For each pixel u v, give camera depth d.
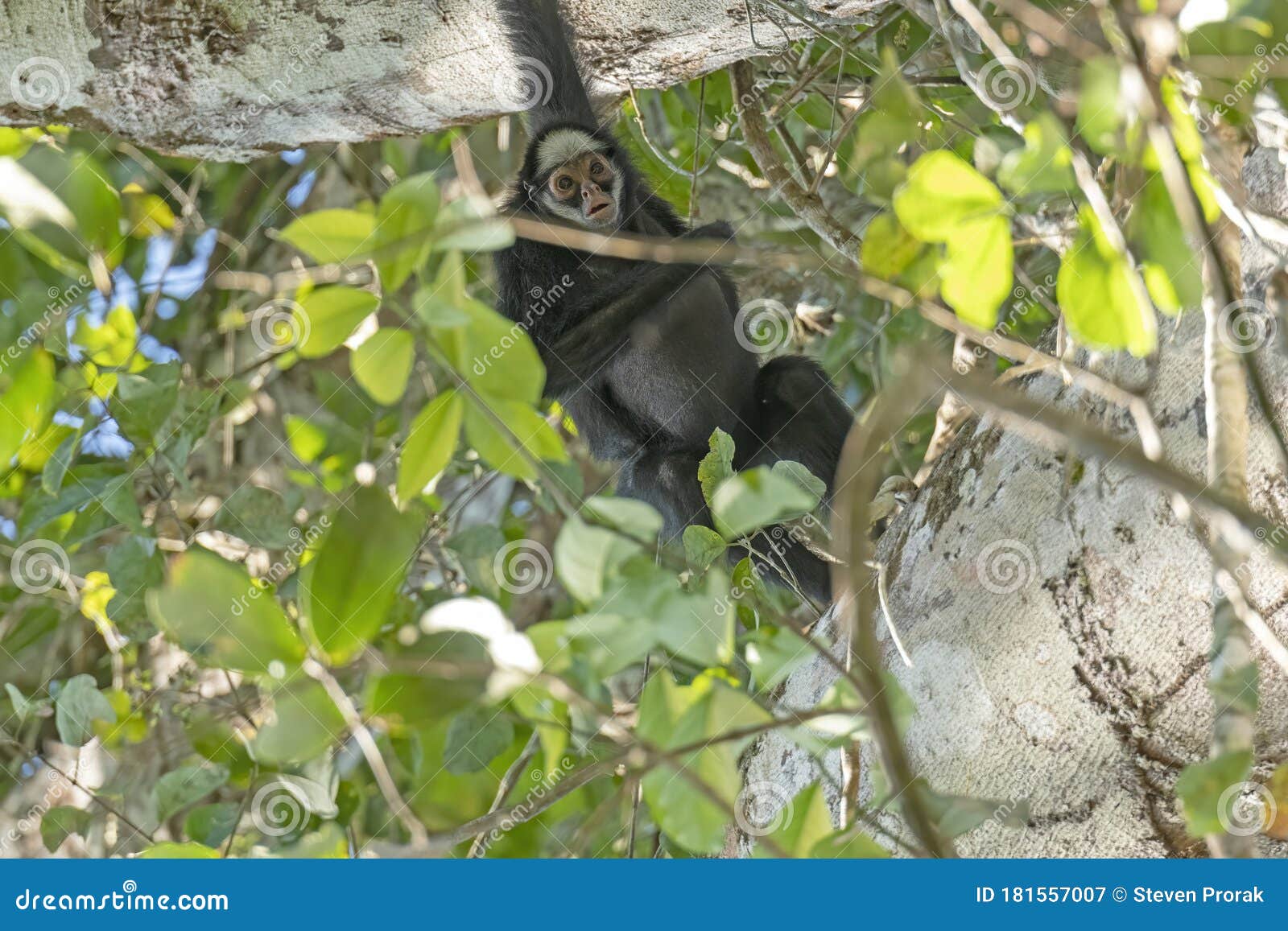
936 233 5.56
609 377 12.83
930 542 7.37
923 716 7.00
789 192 10.38
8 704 11.84
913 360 4.32
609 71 10.41
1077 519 6.68
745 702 5.49
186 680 11.65
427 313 5.33
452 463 12.27
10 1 8.48
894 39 11.27
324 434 12.25
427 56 9.36
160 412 10.09
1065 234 9.00
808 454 12.51
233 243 13.42
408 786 10.87
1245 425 5.30
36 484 12.26
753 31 9.38
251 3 8.73
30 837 11.39
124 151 13.20
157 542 10.55
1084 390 6.88
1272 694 6.32
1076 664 6.64
